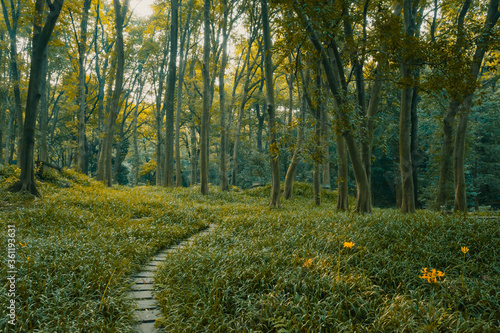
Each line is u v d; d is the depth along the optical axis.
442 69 11.61
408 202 14.61
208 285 5.92
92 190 18.00
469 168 29.08
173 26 26.52
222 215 14.67
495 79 19.95
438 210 16.42
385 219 10.61
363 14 12.56
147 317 5.45
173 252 8.46
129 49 32.91
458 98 11.92
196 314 5.09
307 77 19.83
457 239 8.21
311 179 38.81
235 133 33.84
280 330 4.46
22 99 26.95
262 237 9.56
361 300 5.15
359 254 7.30
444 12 18.92
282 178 39.19
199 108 32.38
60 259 6.70
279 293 5.43
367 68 15.89
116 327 4.74
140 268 7.65
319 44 12.01
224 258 7.15
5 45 21.89
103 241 8.60
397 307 4.90
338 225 9.99
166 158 26.66
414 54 11.85
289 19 10.57
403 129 14.72
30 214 10.81
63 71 34.47
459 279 6.02
